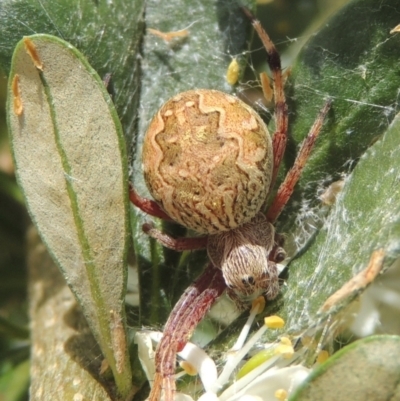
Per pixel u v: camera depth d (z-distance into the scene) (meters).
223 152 0.10
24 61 0.09
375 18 0.09
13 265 0.12
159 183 0.10
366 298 0.10
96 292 0.09
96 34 0.10
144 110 0.10
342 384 0.08
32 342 0.10
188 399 0.09
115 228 0.09
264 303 0.09
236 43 0.10
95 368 0.10
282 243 0.10
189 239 0.10
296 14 0.12
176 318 0.10
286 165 0.10
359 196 0.09
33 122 0.09
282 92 0.10
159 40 0.10
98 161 0.09
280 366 0.09
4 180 0.11
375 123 0.10
